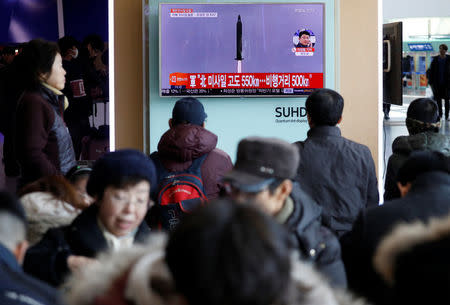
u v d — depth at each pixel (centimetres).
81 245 301
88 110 1074
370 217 339
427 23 2761
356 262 341
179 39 898
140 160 290
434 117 549
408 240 196
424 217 328
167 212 485
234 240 137
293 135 925
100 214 301
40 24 1073
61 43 1071
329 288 182
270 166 280
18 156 601
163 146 495
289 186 288
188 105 512
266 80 907
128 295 167
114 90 928
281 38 904
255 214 143
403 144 527
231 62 904
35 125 592
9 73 1048
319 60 909
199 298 137
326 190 476
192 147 490
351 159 476
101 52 1073
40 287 228
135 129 933
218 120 918
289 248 145
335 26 915
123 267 177
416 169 345
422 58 2819
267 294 137
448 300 182
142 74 930
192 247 138
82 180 399
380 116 950
